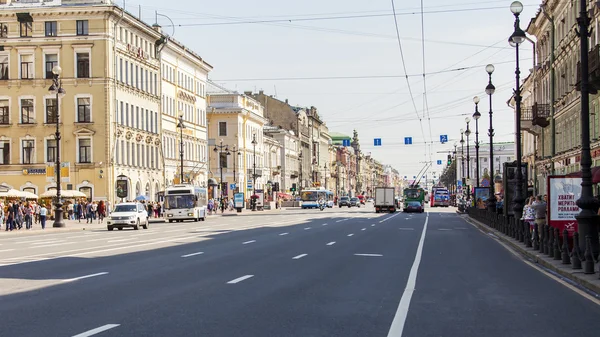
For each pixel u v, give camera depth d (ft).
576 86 134.21
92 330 29.68
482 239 103.86
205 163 315.37
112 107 219.82
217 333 29.35
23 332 29.14
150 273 53.31
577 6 143.43
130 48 234.38
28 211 152.97
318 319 33.40
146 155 248.11
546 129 190.08
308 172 516.73
